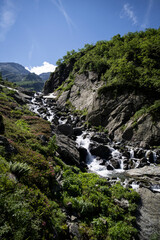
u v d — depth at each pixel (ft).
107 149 75.82
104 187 38.42
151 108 83.25
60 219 23.26
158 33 155.63
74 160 57.31
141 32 183.83
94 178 45.03
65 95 191.62
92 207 29.63
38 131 65.21
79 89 177.27
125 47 143.43
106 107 108.58
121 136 89.81
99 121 110.32
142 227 29.40
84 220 26.94
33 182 26.25
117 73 125.70
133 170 60.39
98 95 117.19
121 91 104.12
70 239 21.74
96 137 88.63
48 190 27.78
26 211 17.69
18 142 40.42
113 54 168.45
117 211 31.58
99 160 69.51
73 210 28.32
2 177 20.54
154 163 65.77
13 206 16.67
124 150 77.71
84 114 132.36
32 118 84.07
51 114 136.56
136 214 32.60
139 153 71.92
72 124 119.44
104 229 25.90
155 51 116.67
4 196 17.61
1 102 98.12
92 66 174.50
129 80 104.32
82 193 34.71
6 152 29.68
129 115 93.91
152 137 77.56
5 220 15.29
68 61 315.99
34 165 32.12
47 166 34.42
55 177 34.91
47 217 20.44
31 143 44.19
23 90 227.81
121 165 66.80
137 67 113.80
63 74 308.40
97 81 153.28
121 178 54.13
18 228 15.33
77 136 97.04
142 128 82.53
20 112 89.92
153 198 39.01
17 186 21.15
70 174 40.40
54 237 18.75
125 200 36.45
